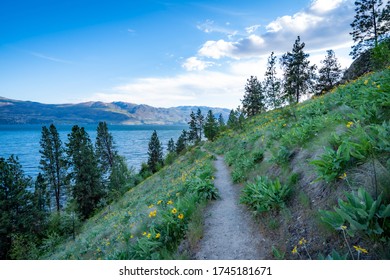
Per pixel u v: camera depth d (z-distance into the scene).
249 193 6.01
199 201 6.93
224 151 21.84
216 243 4.44
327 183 3.87
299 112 11.91
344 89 9.67
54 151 49.47
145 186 30.08
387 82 5.86
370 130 3.91
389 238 2.36
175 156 51.91
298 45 42.34
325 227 3.11
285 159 6.14
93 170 44.44
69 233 28.55
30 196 33.28
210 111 46.00
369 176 3.04
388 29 27.53
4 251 29.17
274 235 4.02
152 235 4.88
